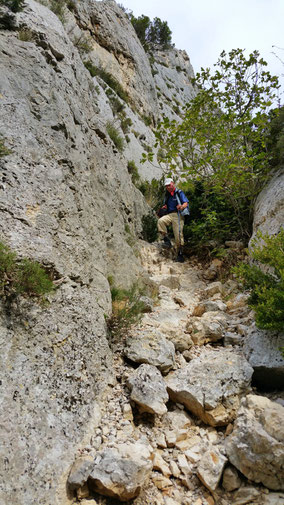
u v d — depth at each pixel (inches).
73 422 93.5
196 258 274.8
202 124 238.2
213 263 247.1
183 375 118.8
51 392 94.0
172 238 314.7
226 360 121.8
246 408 98.7
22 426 81.5
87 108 241.1
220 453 92.9
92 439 93.9
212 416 102.1
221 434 101.7
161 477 87.7
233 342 146.3
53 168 142.6
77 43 407.5
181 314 184.1
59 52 203.0
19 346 94.4
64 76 195.9
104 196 208.1
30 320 101.5
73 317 117.2
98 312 133.0
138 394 105.9
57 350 104.3
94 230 167.5
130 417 103.5
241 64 248.1
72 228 140.7
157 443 97.8
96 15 512.4
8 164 123.8
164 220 283.9
